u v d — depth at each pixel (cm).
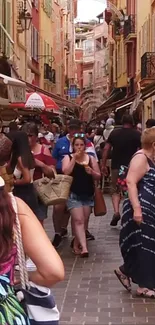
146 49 3192
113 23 5131
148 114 3053
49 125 2733
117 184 1184
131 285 758
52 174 884
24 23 2923
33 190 824
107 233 1135
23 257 274
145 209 676
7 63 1977
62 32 6069
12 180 790
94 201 962
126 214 697
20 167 800
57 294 720
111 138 1197
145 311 652
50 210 1450
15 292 277
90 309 661
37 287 278
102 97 8856
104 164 1237
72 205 935
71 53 8188
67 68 7206
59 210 991
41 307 281
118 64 4922
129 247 699
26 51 3269
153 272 697
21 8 2917
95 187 959
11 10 2683
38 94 2044
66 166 922
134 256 698
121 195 1273
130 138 1180
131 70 4069
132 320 623
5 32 2322
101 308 664
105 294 720
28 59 3438
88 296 712
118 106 3500
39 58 4084
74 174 930
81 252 926
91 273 825
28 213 279
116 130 1199
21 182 806
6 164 693
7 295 269
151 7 3016
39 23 4122
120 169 1110
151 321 620
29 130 918
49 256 274
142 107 3161
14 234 272
